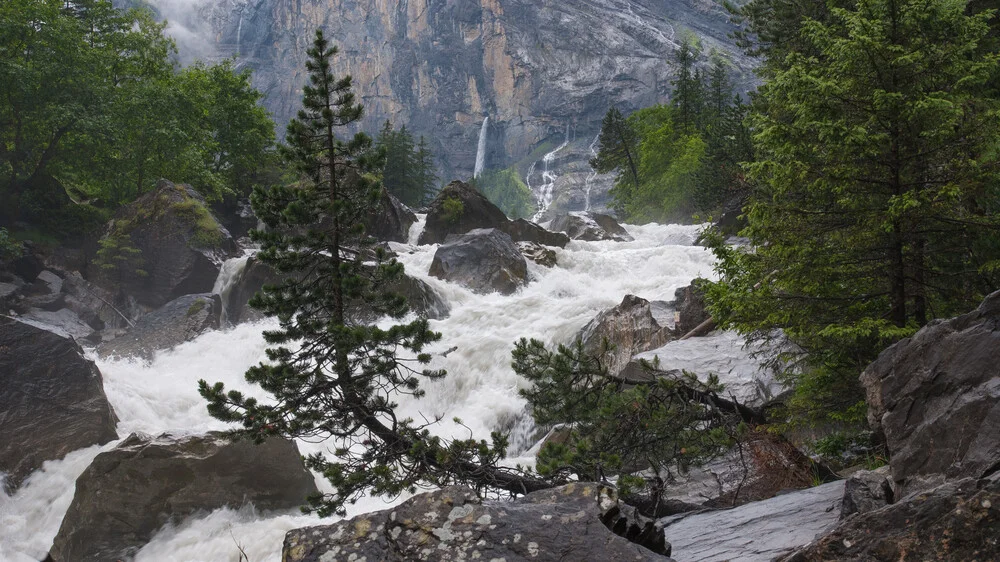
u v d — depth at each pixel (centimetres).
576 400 1073
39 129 4544
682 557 643
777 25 2939
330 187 1226
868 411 725
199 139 5441
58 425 1873
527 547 392
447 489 427
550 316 2678
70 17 4791
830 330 1095
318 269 1222
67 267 3972
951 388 639
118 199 5131
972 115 1098
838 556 396
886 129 1110
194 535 1446
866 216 1105
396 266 1212
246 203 5731
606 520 426
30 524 1755
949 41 1119
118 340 2931
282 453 1539
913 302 1152
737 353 1645
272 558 1393
